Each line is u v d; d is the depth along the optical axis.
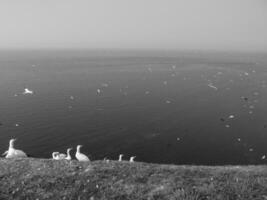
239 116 62.41
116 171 16.50
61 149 46.88
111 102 75.00
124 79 113.44
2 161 18.11
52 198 13.88
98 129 55.28
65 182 15.16
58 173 16.08
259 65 170.75
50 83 102.19
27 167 16.95
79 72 136.50
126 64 185.62
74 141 49.84
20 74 127.44
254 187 14.89
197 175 16.31
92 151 46.41
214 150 46.50
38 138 50.88
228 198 13.78
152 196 13.90
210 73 128.00
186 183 15.09
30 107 68.88
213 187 14.66
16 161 18.08
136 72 135.88
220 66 164.38
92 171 16.38
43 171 16.33
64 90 89.31
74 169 16.67
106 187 14.71
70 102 74.25
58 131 54.00
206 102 74.62
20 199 13.81
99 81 108.06
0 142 48.91
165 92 87.12
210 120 60.06
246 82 101.38
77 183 15.05
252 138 50.62
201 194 14.03
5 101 74.19
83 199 13.80
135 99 78.44
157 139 50.66
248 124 57.31
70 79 112.75
